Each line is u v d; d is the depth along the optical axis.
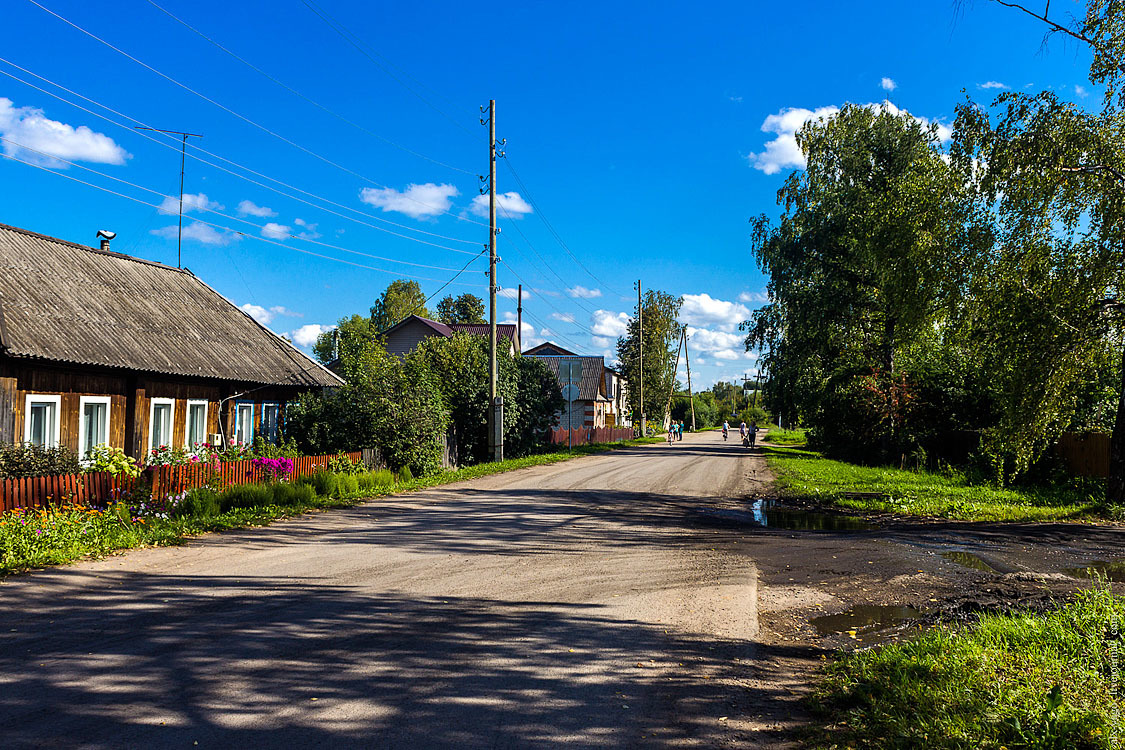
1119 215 12.38
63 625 5.55
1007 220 13.14
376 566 8.01
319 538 9.74
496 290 25.06
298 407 17.89
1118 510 12.83
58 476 9.87
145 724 3.83
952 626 5.98
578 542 9.79
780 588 7.44
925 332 15.64
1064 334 13.22
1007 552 9.23
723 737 3.87
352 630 5.60
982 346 14.52
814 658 5.29
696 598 6.88
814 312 30.38
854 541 10.12
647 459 31.00
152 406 15.00
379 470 16.64
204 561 8.05
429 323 47.09
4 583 6.79
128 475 10.73
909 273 14.47
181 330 16.94
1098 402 18.62
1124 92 12.48
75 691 4.25
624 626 5.90
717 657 5.20
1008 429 14.46
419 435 18.94
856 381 28.11
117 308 15.62
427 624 5.82
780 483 19.42
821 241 30.33
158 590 6.71
